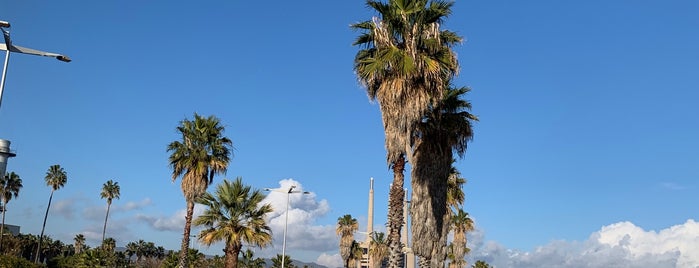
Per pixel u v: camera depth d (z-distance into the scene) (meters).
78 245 136.00
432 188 25.39
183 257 40.06
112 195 125.62
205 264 90.06
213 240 33.25
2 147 108.75
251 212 34.41
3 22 19.64
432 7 20.78
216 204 34.22
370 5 20.98
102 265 80.69
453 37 21.67
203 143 41.56
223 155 42.38
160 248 151.38
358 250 82.31
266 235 34.03
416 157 25.81
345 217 83.00
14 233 128.12
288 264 100.38
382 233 72.19
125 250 132.88
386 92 20.14
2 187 94.06
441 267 25.77
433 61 20.05
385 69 20.48
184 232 40.34
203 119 42.41
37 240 123.44
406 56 19.89
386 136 21.95
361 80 20.89
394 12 20.69
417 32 20.27
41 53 21.06
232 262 33.41
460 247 61.00
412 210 25.55
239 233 33.41
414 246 25.20
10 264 39.50
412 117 20.14
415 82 20.22
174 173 41.22
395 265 22.19
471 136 25.89
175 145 41.41
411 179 25.88
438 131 25.36
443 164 25.58
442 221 25.50
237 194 34.31
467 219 61.62
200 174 40.81
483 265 104.69
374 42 20.80
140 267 112.56
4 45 20.58
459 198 43.66
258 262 95.69
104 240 124.69
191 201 40.75
